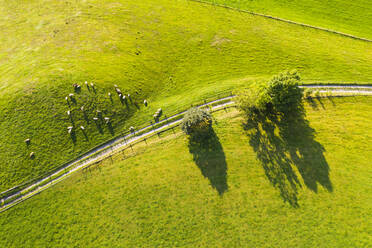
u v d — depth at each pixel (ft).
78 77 139.54
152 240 101.60
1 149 116.47
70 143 121.39
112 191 111.24
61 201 109.09
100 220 105.50
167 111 136.15
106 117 130.62
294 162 117.91
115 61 155.43
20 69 144.66
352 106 137.08
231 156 118.62
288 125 127.54
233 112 132.77
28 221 104.94
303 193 110.93
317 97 139.95
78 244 101.35
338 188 112.37
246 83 148.77
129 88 144.15
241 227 103.76
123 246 100.58
